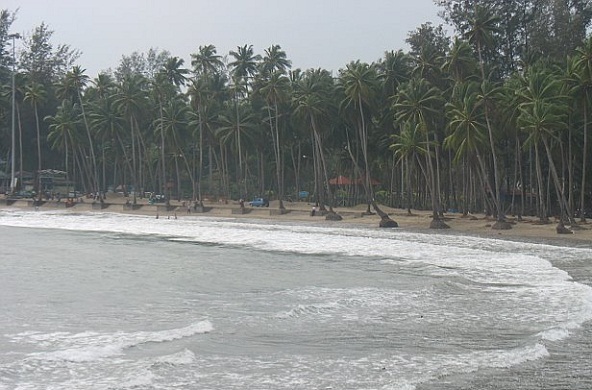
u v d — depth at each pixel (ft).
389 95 239.09
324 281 88.12
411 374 42.04
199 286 84.23
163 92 299.58
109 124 315.99
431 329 56.03
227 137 282.36
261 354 47.34
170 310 66.18
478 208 256.32
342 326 57.36
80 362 44.19
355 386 39.32
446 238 160.97
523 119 169.17
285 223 223.10
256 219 243.40
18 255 126.72
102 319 61.26
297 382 40.22
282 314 62.90
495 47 240.12
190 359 45.24
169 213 277.03
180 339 51.70
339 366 44.06
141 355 46.42
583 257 117.60
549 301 69.77
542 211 193.06
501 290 77.92
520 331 55.06
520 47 241.76
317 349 48.98
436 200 206.39
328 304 68.85
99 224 218.18
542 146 214.28
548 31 231.30
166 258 121.29
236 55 294.25
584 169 182.29
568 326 56.08
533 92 171.73
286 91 262.26
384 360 45.75
